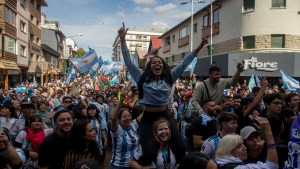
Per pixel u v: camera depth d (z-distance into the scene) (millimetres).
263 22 25719
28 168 5781
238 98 7035
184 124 7500
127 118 5711
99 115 8406
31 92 15875
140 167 3980
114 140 5703
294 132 4148
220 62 28297
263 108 7336
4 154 3941
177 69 4598
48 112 9195
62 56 75875
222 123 4719
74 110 7766
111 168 5781
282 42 25547
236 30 27875
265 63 25328
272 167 3877
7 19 32375
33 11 44656
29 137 6004
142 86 4242
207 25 34688
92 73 21844
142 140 4070
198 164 2852
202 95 5984
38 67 42938
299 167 4055
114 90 16031
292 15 25234
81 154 4316
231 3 28828
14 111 7887
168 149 4070
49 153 4281
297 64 24859
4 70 32000
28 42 41344
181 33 45688
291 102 7195
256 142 4082
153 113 4234
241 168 3662
